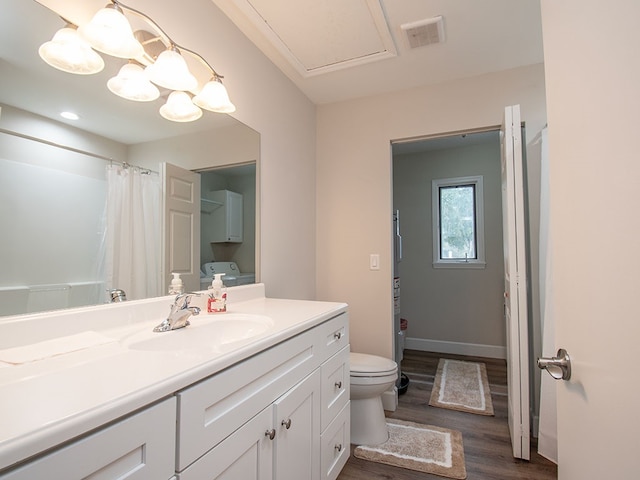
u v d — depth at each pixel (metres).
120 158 1.20
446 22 1.80
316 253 2.72
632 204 0.46
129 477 0.58
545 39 0.82
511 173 1.83
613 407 0.52
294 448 1.12
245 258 1.86
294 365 1.16
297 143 2.46
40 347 0.87
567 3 0.68
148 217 1.30
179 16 1.45
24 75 0.94
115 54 1.10
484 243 3.77
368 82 2.42
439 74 2.32
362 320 2.59
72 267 1.04
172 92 1.40
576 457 0.67
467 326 3.81
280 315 1.35
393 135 2.54
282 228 2.23
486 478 1.67
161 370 0.71
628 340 0.47
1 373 0.70
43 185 0.97
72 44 1.05
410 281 4.05
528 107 2.21
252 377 0.92
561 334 0.76
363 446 1.95
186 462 0.69
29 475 0.46
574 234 0.67
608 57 0.52
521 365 1.80
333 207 2.70
